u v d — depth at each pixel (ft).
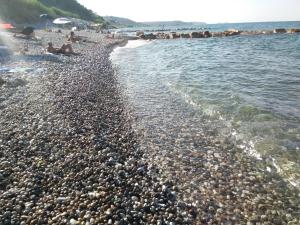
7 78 58.90
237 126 40.22
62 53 99.50
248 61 100.22
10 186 23.75
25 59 82.23
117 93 56.54
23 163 27.43
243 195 25.41
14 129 35.32
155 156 32.12
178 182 27.07
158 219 21.49
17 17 235.40
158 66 92.38
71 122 38.58
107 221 20.48
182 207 23.43
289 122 40.06
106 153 30.71
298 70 80.18
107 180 25.62
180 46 164.76
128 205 22.45
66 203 21.97
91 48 124.77
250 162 30.96
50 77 63.16
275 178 27.81
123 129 39.11
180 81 68.49
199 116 45.09
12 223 19.74
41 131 34.99
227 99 52.19
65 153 29.89
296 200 24.64
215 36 239.91
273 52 125.29
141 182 26.11
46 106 44.29
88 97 50.90
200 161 31.32
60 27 270.67
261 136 36.35
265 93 55.83
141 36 233.55
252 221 22.38
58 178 25.21
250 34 248.73
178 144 35.53
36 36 147.02
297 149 32.42
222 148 34.40
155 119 43.96
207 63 97.04
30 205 21.50
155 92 59.11
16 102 45.70
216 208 23.67
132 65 93.81
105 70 78.02
